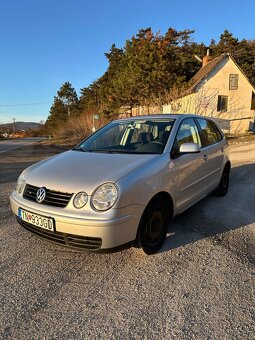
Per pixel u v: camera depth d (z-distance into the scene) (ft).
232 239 12.86
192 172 13.58
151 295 9.03
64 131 147.43
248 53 140.77
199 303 8.64
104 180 9.86
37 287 9.48
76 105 260.62
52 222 9.78
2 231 13.85
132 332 7.54
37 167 12.13
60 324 7.85
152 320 7.97
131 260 11.10
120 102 90.58
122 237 9.60
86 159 11.88
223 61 79.30
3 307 8.52
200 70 89.66
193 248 12.00
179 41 120.88
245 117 82.79
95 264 10.85
